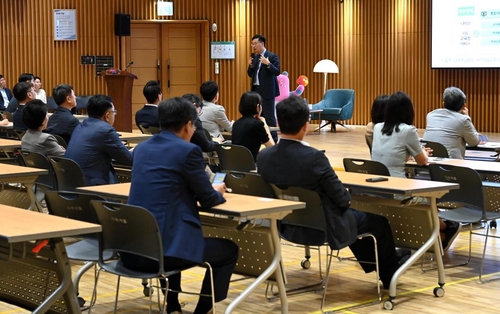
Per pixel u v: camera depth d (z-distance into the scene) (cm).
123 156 561
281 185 439
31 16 1524
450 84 1545
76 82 1566
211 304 402
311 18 1648
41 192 611
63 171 543
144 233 354
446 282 521
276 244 401
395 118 551
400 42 1597
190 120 384
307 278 533
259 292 495
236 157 634
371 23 1625
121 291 499
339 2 1639
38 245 326
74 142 564
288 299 480
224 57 1644
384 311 454
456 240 656
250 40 1650
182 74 1659
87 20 1564
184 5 1623
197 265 376
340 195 426
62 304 352
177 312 435
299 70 1661
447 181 520
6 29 1507
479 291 499
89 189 434
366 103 1647
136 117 829
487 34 1444
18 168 511
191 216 368
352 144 1291
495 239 662
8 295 378
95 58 1573
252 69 1027
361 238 493
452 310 457
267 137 670
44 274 354
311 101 1666
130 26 1609
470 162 567
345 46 1647
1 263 373
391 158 545
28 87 841
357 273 548
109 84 1295
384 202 487
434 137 660
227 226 402
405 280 527
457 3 1470
